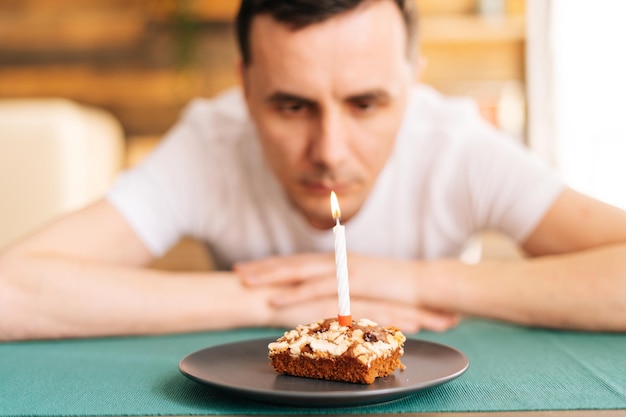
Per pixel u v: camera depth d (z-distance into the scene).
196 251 2.08
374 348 0.54
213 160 1.05
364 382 0.53
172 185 1.02
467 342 0.73
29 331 0.76
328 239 0.99
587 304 0.75
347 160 0.81
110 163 2.07
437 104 1.06
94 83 2.14
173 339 0.76
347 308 0.57
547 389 0.55
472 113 1.06
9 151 1.75
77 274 0.78
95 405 0.53
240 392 0.50
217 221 1.05
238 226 1.04
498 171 0.96
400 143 1.01
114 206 0.95
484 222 0.99
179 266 2.08
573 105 1.50
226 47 2.10
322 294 0.80
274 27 0.77
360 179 0.83
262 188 1.02
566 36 1.51
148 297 0.78
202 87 2.12
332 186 0.82
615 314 0.74
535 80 1.59
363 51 0.77
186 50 2.07
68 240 0.88
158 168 1.02
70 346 0.74
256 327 0.81
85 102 2.15
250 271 0.83
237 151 1.04
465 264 0.81
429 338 0.75
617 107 1.42
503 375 0.59
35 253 0.82
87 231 0.91
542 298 0.76
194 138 1.06
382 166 0.84
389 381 0.54
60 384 0.58
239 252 1.06
